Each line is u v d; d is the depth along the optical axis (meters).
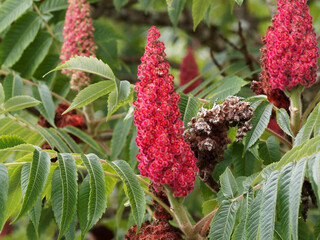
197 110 3.09
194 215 5.20
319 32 4.12
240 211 2.50
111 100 2.70
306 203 2.99
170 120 2.53
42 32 4.50
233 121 2.78
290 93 3.01
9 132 3.63
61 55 4.29
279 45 2.89
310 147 2.26
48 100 4.09
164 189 2.67
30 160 2.70
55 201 2.61
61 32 4.51
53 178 2.64
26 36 4.41
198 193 5.33
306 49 2.90
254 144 3.11
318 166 2.14
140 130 2.53
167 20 6.53
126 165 2.67
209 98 3.35
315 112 2.63
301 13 2.89
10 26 4.77
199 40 6.41
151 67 2.52
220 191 2.78
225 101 2.79
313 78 2.94
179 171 2.57
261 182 2.50
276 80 2.97
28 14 4.47
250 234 2.33
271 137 3.32
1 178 2.51
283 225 2.19
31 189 2.43
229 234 2.50
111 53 4.90
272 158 3.29
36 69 4.55
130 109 2.80
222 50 6.38
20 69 4.48
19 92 4.14
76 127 4.49
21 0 4.44
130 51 7.09
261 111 2.96
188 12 6.36
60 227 2.42
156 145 2.50
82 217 2.63
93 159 2.62
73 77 4.21
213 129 2.80
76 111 4.65
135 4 7.07
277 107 3.13
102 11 5.94
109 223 5.34
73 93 4.93
